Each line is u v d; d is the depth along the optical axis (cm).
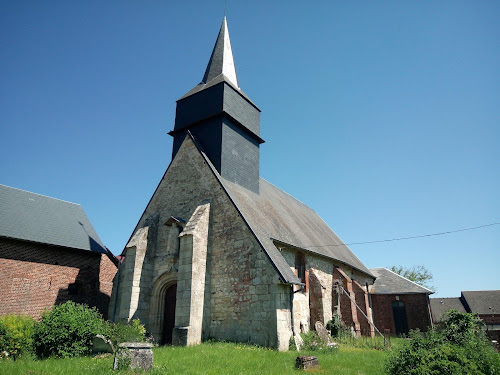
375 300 2897
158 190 1897
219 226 1582
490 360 811
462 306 4519
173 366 914
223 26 2433
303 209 2877
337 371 988
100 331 1171
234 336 1377
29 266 1817
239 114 2039
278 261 1434
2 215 1859
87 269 2067
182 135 2083
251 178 2034
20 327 1069
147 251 1706
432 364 789
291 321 1375
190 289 1402
